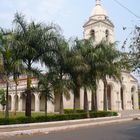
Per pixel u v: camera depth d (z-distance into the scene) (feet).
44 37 76.13
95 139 45.44
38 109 167.84
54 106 164.86
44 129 62.13
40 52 77.10
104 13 187.21
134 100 209.46
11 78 71.82
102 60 99.45
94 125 78.43
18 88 178.70
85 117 96.43
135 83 209.97
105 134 53.16
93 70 98.99
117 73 103.04
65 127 67.77
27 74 71.82
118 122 89.92
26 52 72.28
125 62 36.94
